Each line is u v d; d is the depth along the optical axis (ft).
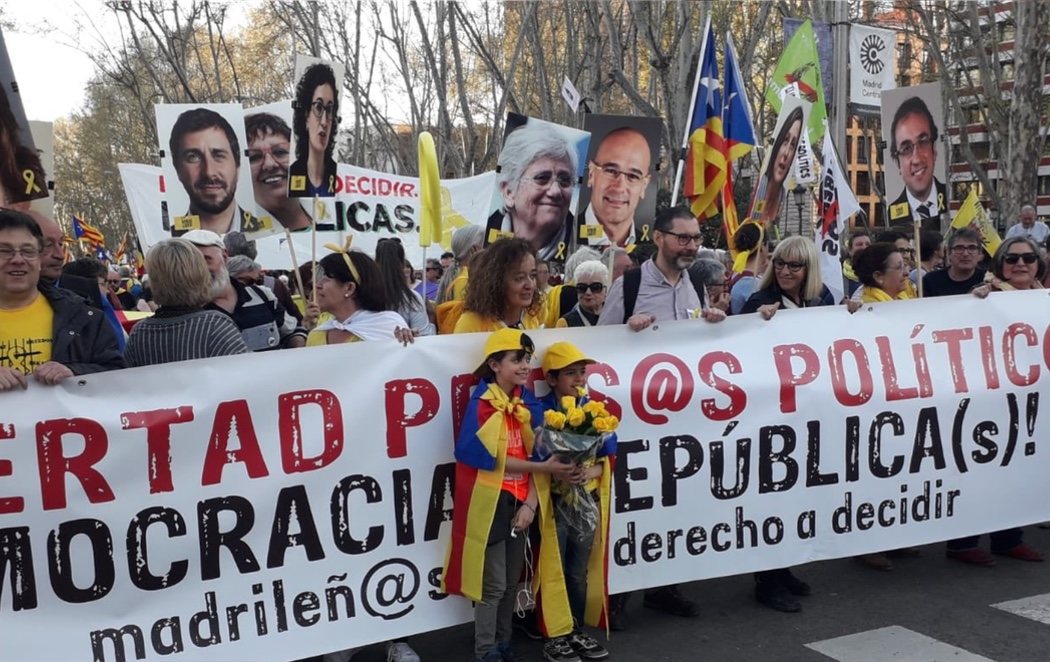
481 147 95.09
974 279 20.97
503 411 12.76
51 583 11.62
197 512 12.23
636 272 16.85
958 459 17.03
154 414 12.01
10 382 11.33
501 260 14.10
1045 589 16.43
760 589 15.98
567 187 23.15
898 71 96.94
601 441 13.02
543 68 63.21
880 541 16.53
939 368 16.88
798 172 28.25
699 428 15.17
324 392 12.91
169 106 23.79
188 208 24.00
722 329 15.51
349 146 93.35
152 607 12.05
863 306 16.42
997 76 70.74
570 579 14.07
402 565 13.42
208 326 12.68
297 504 12.76
